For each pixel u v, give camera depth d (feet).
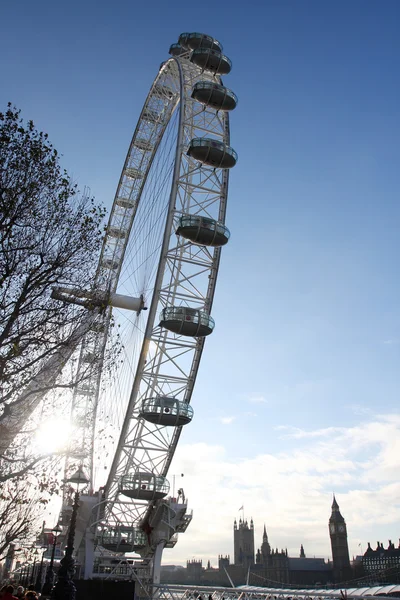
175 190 172.96
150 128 222.89
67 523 220.43
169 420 180.45
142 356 171.22
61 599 101.81
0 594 69.05
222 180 195.62
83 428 128.98
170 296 182.80
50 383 82.53
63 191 77.66
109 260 210.79
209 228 182.70
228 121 200.75
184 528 207.00
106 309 88.69
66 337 81.25
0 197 71.97
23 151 74.23
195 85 194.39
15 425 81.00
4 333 73.67
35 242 76.13
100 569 207.10
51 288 79.51
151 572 199.00
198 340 188.85
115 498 194.39
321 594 196.85
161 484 190.19
